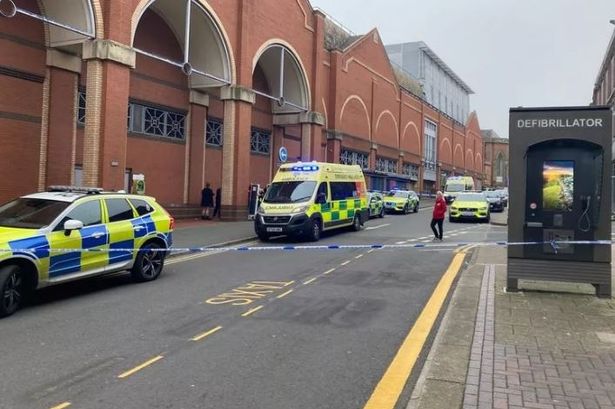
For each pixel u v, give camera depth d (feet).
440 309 24.71
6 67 52.13
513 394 14.06
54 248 24.93
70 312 23.71
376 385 15.38
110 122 53.88
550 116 25.76
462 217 85.05
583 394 14.05
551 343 18.51
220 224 70.33
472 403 13.52
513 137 26.45
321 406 13.91
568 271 26.07
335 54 112.68
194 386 15.19
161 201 72.54
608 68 122.72
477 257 41.34
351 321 22.48
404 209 105.91
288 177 57.72
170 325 21.61
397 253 44.24
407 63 203.10
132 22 57.00
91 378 15.74
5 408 13.61
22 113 53.67
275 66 93.56
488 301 25.00
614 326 20.66
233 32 75.05
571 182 25.84
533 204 26.40
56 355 17.79
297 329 21.16
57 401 14.07
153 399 14.24
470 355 17.29
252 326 21.54
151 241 31.81
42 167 55.57
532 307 23.79
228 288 29.27
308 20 95.71
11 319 22.47
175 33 73.51
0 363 16.97
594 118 25.20
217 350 18.45
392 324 22.03
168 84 73.10
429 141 189.88
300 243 52.49
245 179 77.66
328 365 17.02
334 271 35.09
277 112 97.66
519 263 26.78
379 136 140.67
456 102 244.42
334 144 111.65
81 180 59.57
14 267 23.18
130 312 23.73
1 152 51.83
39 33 55.11
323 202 56.70
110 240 28.40
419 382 15.37
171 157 74.08
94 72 53.36
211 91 78.95
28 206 27.20
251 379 15.76
